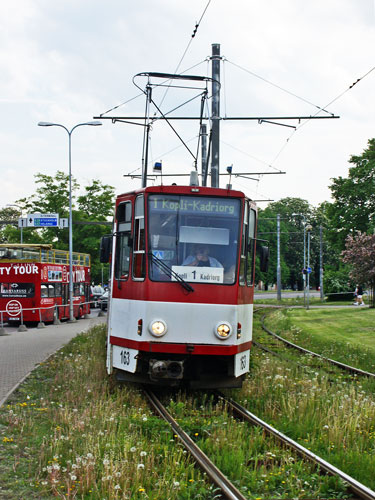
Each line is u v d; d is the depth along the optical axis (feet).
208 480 20.18
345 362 52.24
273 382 36.19
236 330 34.12
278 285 205.98
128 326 35.01
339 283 209.05
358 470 21.54
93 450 22.09
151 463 21.17
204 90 65.46
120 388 36.09
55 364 46.68
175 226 34.81
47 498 18.81
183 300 33.76
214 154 59.93
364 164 173.99
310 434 26.30
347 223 173.99
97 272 197.47
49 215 122.11
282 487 19.81
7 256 102.12
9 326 108.27
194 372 35.12
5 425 27.76
